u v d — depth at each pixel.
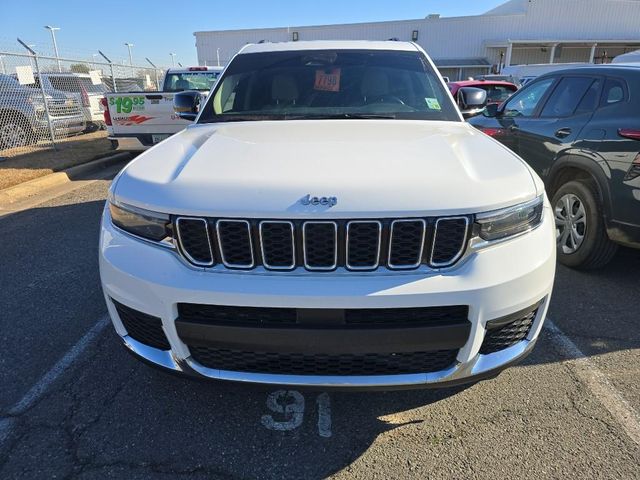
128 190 2.07
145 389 2.53
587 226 3.72
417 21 35.53
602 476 1.98
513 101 5.16
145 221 1.97
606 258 3.75
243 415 2.36
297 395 2.51
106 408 2.39
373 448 2.16
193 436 2.22
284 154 2.17
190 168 2.07
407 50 3.64
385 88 3.29
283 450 2.15
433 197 1.83
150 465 2.06
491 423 2.29
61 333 3.07
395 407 2.41
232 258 1.88
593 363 2.75
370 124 2.84
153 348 2.08
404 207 1.80
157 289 1.90
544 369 2.70
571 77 4.23
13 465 2.05
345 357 1.88
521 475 2.00
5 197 6.42
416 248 1.84
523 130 4.64
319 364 1.91
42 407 2.40
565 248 4.03
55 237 4.91
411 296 1.80
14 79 10.30
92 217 5.62
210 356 1.97
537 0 34.56
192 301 1.86
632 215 3.31
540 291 2.01
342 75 3.38
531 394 2.49
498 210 1.90
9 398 2.46
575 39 34.50
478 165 2.12
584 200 3.75
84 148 10.39
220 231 1.84
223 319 1.88
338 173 1.93
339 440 2.21
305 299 1.79
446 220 1.84
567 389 2.53
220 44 38.00
